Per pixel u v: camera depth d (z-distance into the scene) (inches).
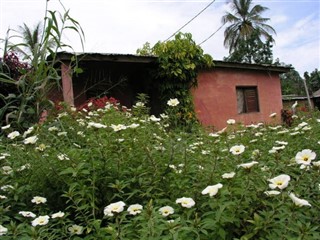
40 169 82.8
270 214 56.3
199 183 72.6
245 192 59.8
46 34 140.4
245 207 59.4
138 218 57.2
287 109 362.6
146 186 76.8
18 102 149.6
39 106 142.1
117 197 77.9
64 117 128.8
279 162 77.9
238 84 379.6
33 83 136.8
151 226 53.3
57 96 229.5
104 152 81.9
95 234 62.0
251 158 89.4
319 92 886.4
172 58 312.7
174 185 75.3
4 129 117.9
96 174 78.1
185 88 322.3
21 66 189.0
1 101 178.9
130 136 92.0
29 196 81.2
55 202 80.4
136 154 86.1
